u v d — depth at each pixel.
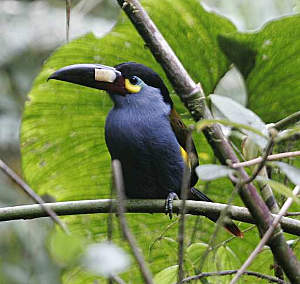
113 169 4.36
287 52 7.75
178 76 5.88
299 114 6.35
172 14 8.19
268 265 7.93
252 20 8.74
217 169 4.78
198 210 6.39
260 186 6.68
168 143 7.96
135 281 8.01
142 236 8.43
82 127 8.67
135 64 8.13
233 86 8.12
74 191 8.74
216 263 6.67
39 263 12.19
